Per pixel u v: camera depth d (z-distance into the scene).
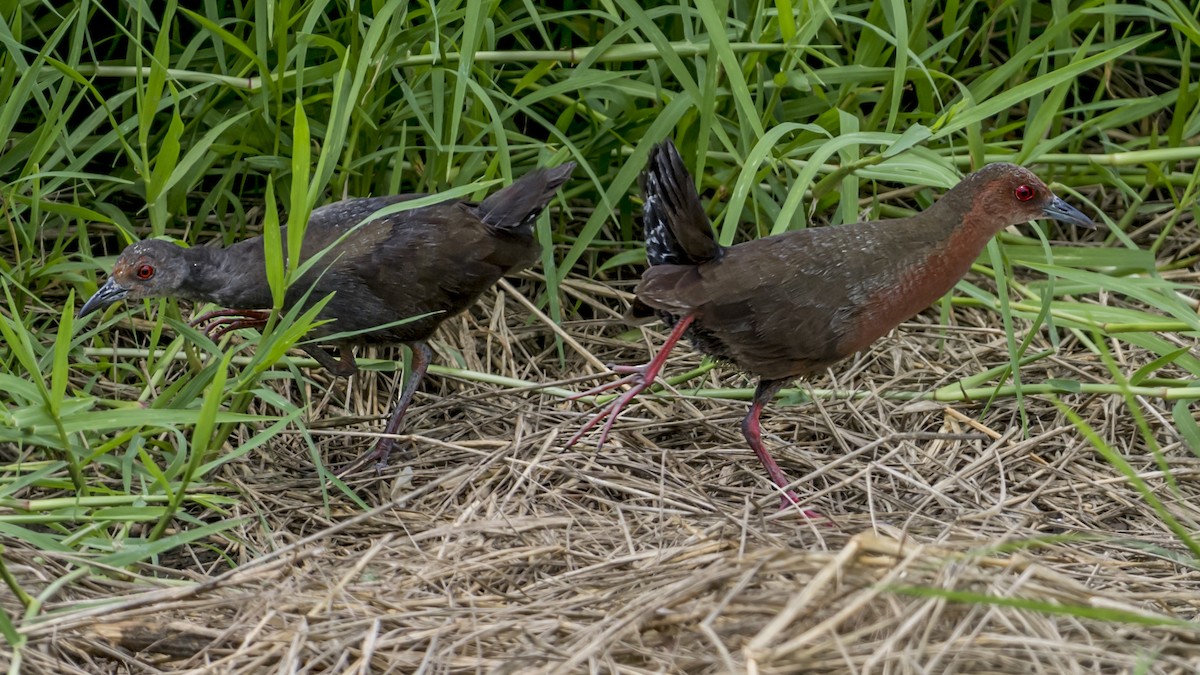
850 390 10.66
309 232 9.50
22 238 10.88
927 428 10.33
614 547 8.24
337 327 9.60
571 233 12.09
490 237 9.59
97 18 11.67
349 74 10.35
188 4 11.70
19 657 6.49
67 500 8.04
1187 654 6.56
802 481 8.77
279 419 8.11
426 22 10.42
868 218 12.20
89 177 10.05
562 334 10.67
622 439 9.88
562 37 12.06
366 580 7.67
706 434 10.16
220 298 9.45
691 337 9.16
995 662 6.28
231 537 8.55
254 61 10.22
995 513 8.66
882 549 6.70
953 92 12.31
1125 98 12.77
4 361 9.42
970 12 11.80
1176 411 9.57
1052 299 10.88
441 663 6.71
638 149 10.64
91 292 10.27
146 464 7.69
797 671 6.21
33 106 11.45
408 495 8.53
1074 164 11.97
